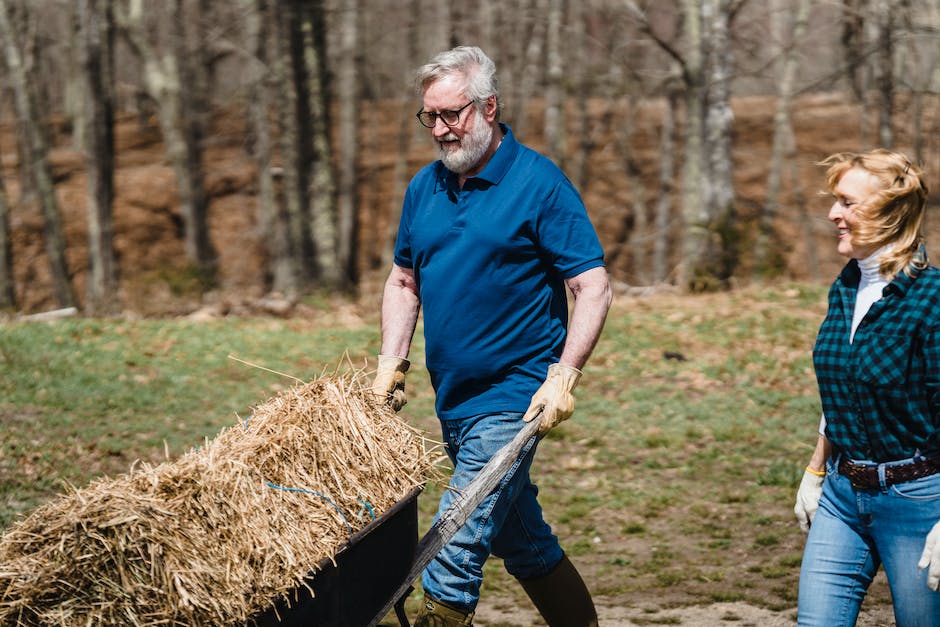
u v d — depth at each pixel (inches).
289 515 107.1
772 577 212.8
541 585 150.7
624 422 346.0
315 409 119.1
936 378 109.3
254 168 1267.2
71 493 99.3
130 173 1258.6
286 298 719.7
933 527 110.5
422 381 397.4
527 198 135.0
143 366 418.3
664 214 1216.2
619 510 264.8
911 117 1058.7
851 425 114.4
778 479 282.0
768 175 1268.5
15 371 397.7
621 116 1359.5
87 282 1122.0
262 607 99.5
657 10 1019.9
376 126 1275.8
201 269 812.0
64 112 1510.8
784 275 685.3
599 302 134.1
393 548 119.6
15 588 88.5
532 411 130.6
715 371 410.3
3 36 1063.6
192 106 1198.9
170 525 94.9
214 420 344.8
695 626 185.3
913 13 812.0
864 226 111.6
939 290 109.8
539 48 1222.3
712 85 714.2
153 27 1175.6
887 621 181.6
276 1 996.6
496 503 132.5
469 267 136.0
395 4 1197.1
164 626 92.0
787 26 978.7
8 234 1101.7
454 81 133.0
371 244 1267.2
